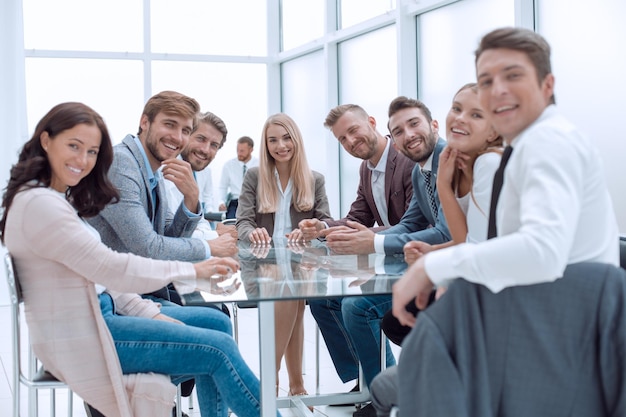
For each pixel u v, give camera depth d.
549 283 1.41
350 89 7.98
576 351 1.40
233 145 9.55
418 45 6.62
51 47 8.71
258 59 9.58
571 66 4.86
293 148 3.90
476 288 1.45
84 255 2.17
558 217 1.36
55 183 2.31
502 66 1.57
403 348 1.49
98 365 2.23
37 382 2.30
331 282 2.17
